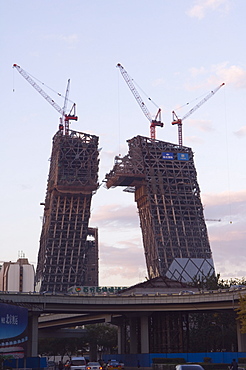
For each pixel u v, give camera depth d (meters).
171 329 172.75
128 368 146.50
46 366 125.12
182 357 137.38
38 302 151.75
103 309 160.88
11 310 92.62
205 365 118.25
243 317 133.12
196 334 181.12
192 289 192.75
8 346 90.44
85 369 87.44
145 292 188.88
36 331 152.25
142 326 168.25
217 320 176.62
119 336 195.88
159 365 124.56
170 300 159.38
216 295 152.38
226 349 183.38
